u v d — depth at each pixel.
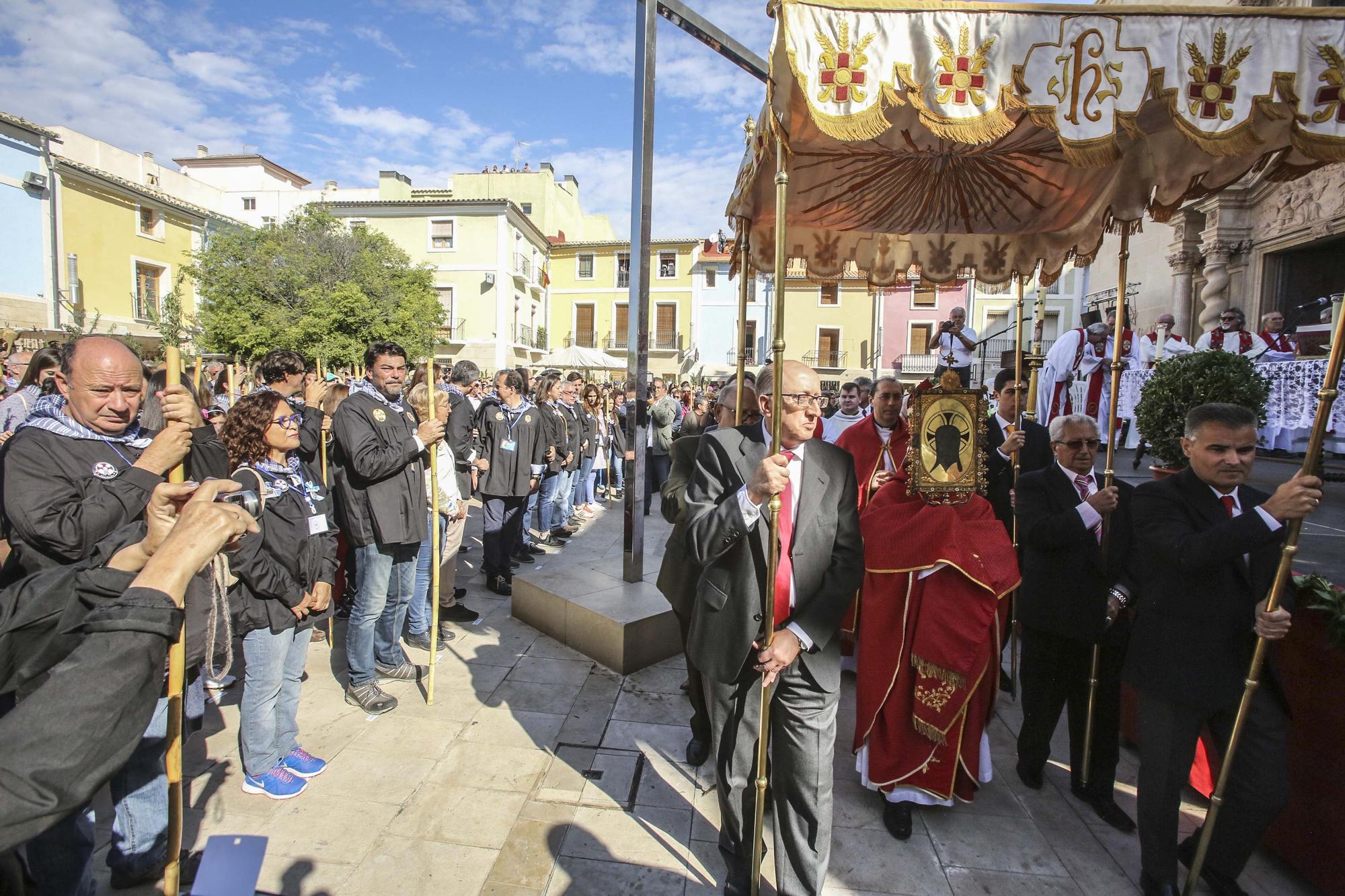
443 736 3.30
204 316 21.09
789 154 2.50
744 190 3.22
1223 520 2.32
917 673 2.74
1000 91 2.31
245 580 2.57
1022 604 2.97
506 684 3.89
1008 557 2.77
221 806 2.70
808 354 27.97
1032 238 4.81
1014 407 4.26
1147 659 2.36
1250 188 10.61
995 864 2.57
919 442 2.87
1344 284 9.88
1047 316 25.09
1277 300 10.37
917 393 2.89
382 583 3.50
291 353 4.39
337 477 3.55
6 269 18.81
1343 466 6.42
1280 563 2.16
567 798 2.85
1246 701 2.20
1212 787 2.87
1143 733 2.39
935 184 4.27
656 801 2.85
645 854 2.53
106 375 2.09
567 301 37.47
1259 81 2.34
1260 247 10.52
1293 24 2.34
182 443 2.04
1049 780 3.16
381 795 2.82
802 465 2.36
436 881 2.35
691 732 3.41
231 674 3.90
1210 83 2.33
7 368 7.50
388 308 22.08
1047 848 2.66
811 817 2.22
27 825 0.93
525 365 33.31
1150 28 2.33
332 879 2.34
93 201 21.55
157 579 1.10
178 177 30.33
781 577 2.29
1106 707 2.87
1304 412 6.47
